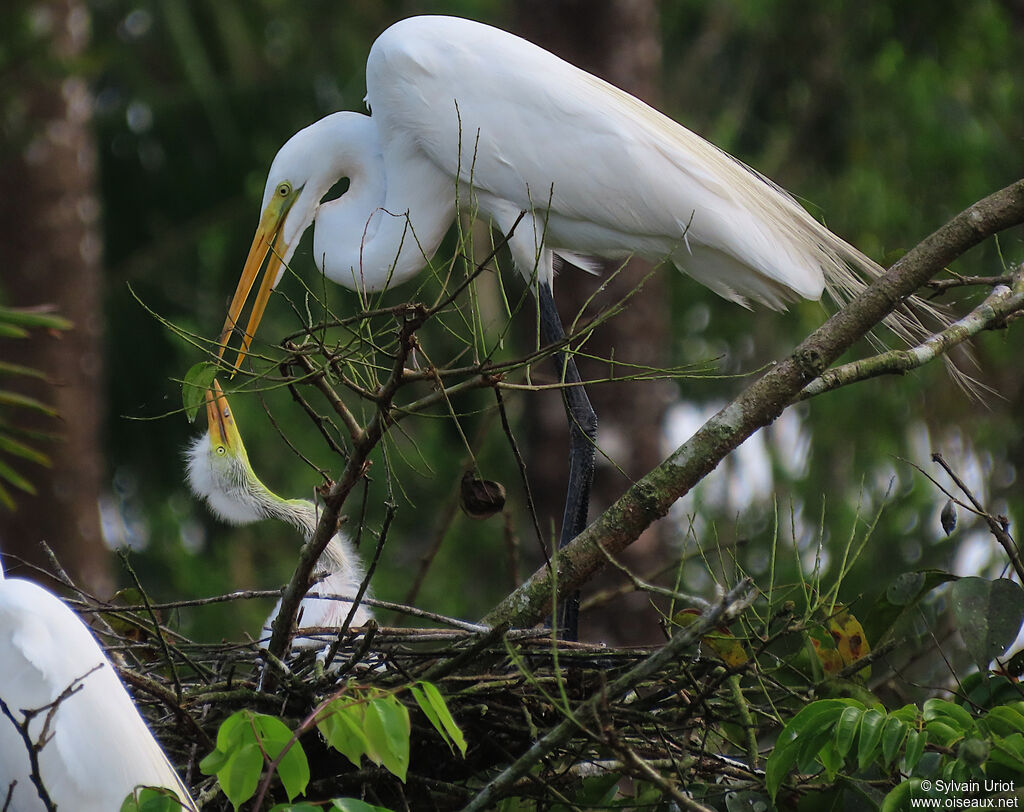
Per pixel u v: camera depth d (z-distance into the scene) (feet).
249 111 63.31
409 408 16.49
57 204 47.83
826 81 53.36
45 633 16.34
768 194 27.20
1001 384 40.14
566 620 24.89
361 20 64.85
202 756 18.52
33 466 45.42
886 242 46.96
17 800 16.21
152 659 22.52
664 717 19.27
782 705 20.98
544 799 18.85
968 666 28.09
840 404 43.42
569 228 27.48
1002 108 48.49
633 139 26.66
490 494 19.27
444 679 18.61
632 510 19.30
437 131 27.30
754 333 53.78
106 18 64.28
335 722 14.15
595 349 43.06
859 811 18.52
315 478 52.90
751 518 41.98
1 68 42.42
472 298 17.46
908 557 37.91
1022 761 16.01
